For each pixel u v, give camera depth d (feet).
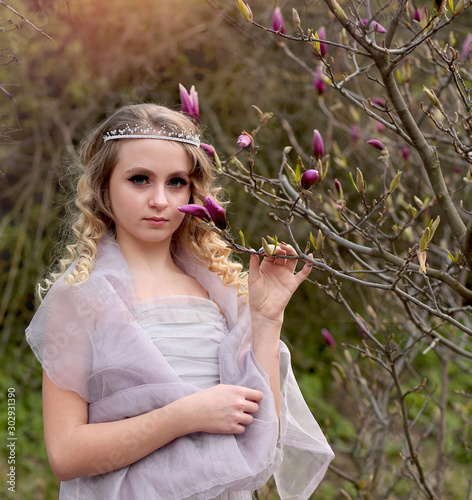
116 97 13.32
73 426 4.46
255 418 4.58
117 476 4.36
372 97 10.81
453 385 15.07
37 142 13.15
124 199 4.70
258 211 13.47
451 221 4.79
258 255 4.62
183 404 4.32
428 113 4.83
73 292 4.59
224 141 13.43
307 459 5.27
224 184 12.59
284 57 12.17
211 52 13.12
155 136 4.69
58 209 13.62
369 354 6.28
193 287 5.23
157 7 12.51
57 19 11.21
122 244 5.00
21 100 12.29
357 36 4.36
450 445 12.04
